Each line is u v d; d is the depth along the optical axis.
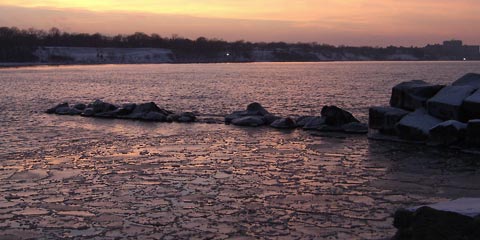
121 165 14.82
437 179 13.13
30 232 9.25
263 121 23.91
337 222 9.73
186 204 10.91
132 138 20.03
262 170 14.16
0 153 16.78
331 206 10.77
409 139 18.62
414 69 145.88
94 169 14.29
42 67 159.50
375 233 9.11
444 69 144.88
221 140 19.48
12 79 80.38
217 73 113.50
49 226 9.55
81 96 46.44
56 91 53.22
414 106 19.97
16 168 14.45
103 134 21.14
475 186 12.41
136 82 72.12
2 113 29.92
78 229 9.39
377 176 13.49
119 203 10.98
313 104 36.53
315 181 12.92
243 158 15.86
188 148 17.70
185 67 174.38
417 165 14.84
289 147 17.86
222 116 28.11
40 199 11.30
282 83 68.44
